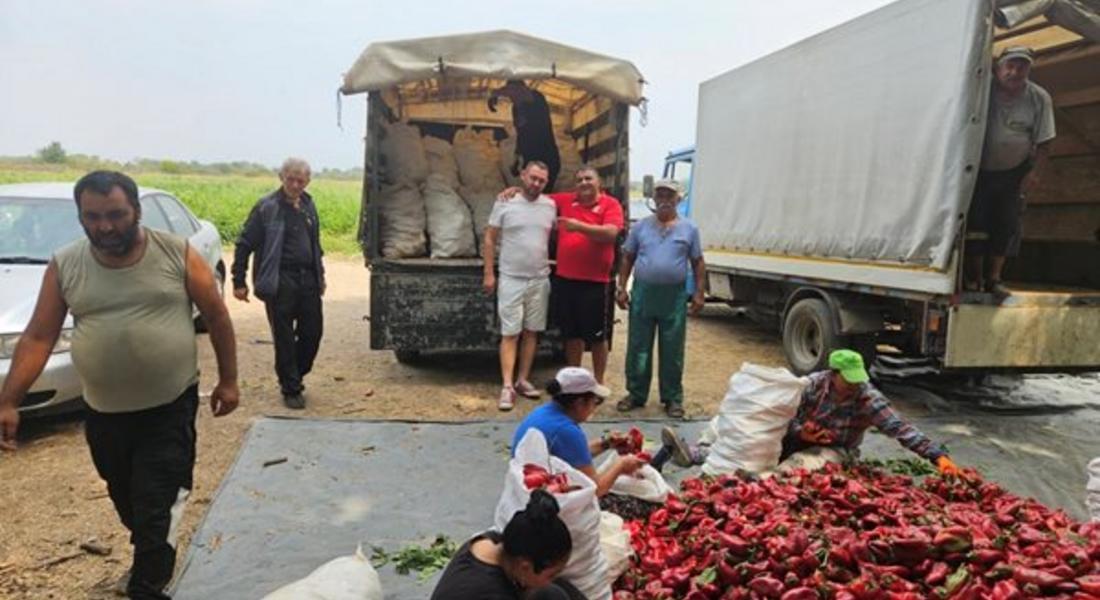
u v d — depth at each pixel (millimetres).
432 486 4758
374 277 7176
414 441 5523
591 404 3566
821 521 3379
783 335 8266
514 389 6883
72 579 3660
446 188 8055
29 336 3057
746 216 9125
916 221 6320
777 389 4539
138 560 3145
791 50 8102
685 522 3596
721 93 9719
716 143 9906
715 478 4145
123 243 2949
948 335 6090
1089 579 2725
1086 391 7660
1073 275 8125
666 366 6398
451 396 6863
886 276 6691
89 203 2850
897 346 7625
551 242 7246
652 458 4695
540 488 2711
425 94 9133
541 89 8977
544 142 8211
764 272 8711
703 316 12281
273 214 6141
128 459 3215
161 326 3096
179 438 3217
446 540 3984
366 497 4562
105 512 4367
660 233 6285
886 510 3422
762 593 2912
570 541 2371
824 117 7562
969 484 3893
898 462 5105
